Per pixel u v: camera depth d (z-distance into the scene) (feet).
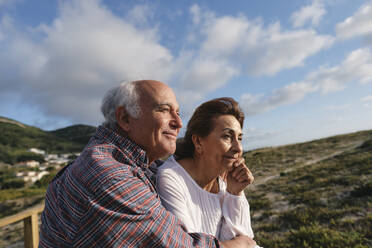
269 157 62.13
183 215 3.74
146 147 3.27
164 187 3.95
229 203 4.55
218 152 4.12
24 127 622.54
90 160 2.76
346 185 27.37
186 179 4.18
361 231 15.47
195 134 4.34
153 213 2.60
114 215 2.42
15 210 62.44
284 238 16.74
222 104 4.21
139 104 3.15
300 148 78.23
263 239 17.06
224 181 5.04
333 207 21.08
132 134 3.22
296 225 18.78
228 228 4.30
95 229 2.45
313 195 25.67
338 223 17.62
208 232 4.17
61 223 2.74
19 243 28.58
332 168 39.32
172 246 2.57
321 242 14.70
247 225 4.50
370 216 17.13
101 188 2.52
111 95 3.31
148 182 3.11
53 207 2.95
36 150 470.39
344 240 14.34
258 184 36.09
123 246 2.40
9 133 527.81
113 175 2.61
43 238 3.04
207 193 4.29
